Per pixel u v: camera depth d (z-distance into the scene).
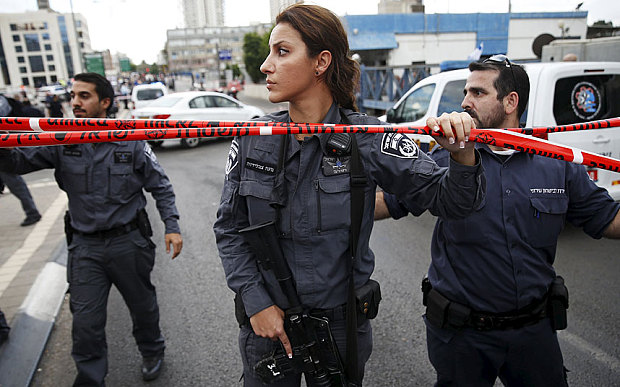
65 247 4.94
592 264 4.01
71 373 2.81
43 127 1.17
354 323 1.41
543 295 1.66
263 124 1.37
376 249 4.60
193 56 97.19
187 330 3.23
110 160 2.37
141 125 1.22
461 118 1.10
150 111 11.15
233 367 2.80
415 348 2.92
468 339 1.67
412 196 1.36
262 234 1.36
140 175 2.54
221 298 3.70
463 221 1.59
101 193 2.35
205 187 7.79
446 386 1.79
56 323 3.43
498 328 1.62
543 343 1.66
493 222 1.58
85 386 2.32
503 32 22.08
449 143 1.12
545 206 1.59
